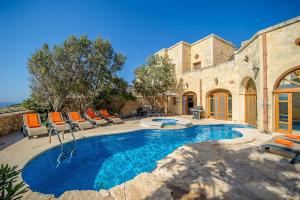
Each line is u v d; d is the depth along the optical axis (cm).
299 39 736
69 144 696
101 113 1245
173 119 1366
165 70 1678
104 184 450
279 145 484
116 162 596
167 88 1728
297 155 442
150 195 297
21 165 451
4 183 175
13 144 649
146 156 655
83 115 1304
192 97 1736
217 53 1811
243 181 347
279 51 809
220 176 371
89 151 698
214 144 624
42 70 973
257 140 689
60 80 1075
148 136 927
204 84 1545
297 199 284
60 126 810
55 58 1036
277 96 834
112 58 1292
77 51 1084
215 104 1465
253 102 1106
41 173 500
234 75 1263
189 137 929
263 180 351
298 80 760
